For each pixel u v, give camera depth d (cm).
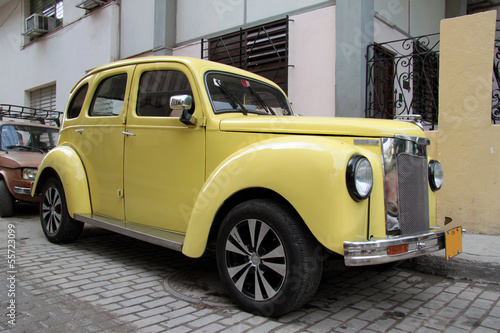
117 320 263
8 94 1470
